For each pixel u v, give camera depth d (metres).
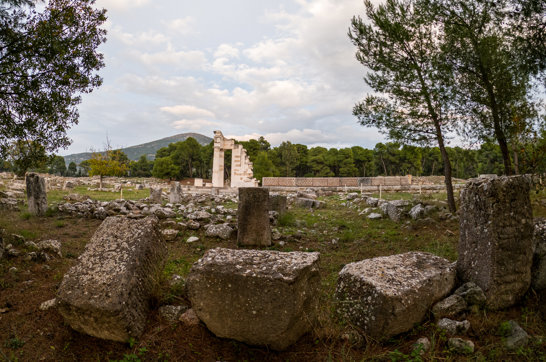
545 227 4.79
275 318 3.40
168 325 3.82
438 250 7.24
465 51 9.29
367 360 3.39
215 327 3.61
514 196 4.31
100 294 3.39
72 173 82.69
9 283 4.88
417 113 10.84
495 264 4.11
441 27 10.13
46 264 5.89
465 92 9.89
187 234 8.94
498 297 4.12
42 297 4.56
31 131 7.77
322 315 3.94
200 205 15.93
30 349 3.47
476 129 10.06
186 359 3.41
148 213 11.10
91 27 8.04
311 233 9.68
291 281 3.36
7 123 7.43
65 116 8.27
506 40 8.87
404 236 8.93
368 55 11.32
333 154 68.12
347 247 8.27
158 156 77.44
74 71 7.92
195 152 66.38
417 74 10.70
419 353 3.32
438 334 3.66
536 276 4.45
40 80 7.56
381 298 3.62
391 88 11.22
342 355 3.41
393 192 25.48
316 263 3.80
